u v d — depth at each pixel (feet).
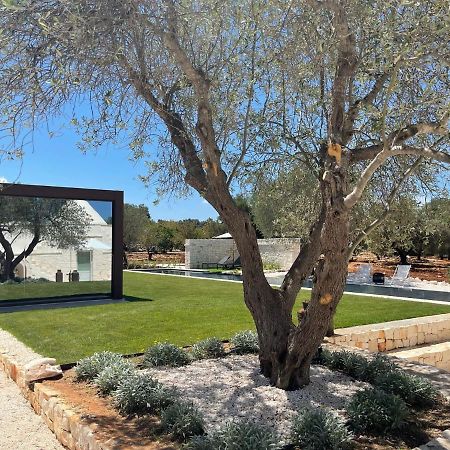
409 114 14.05
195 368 19.56
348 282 65.67
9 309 40.75
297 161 20.67
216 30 16.53
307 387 16.71
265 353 17.48
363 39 14.93
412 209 22.12
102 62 14.23
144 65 16.12
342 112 14.57
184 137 18.33
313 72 16.99
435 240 72.13
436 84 15.26
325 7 14.71
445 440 12.67
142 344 25.86
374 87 15.87
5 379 22.29
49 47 13.42
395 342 30.50
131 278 71.56
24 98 14.52
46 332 29.37
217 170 16.26
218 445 11.91
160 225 139.54
